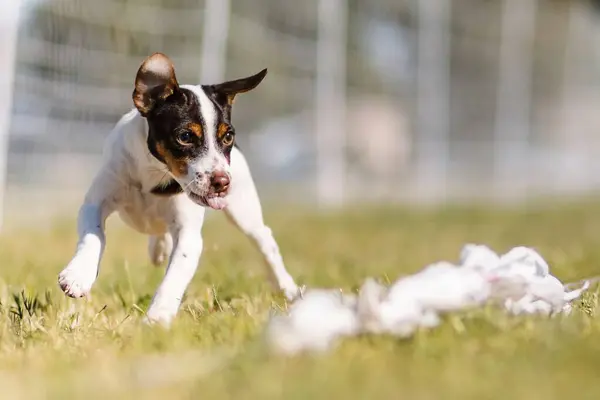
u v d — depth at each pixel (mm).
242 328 5051
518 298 5113
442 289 4805
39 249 10734
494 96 26609
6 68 10805
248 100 19516
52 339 5273
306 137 20281
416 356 4289
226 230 13992
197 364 4375
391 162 24250
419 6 23766
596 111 30484
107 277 8258
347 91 23734
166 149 6238
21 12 14891
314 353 4332
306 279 8352
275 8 20078
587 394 3811
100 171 6457
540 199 25766
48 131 15648
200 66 17031
